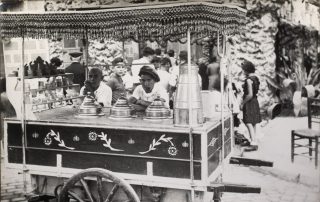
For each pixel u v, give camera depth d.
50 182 4.53
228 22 4.19
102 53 8.04
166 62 7.23
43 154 4.41
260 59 7.51
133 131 4.00
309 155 6.05
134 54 8.05
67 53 7.95
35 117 4.52
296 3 7.41
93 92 5.59
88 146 4.21
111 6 7.84
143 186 4.14
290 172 6.01
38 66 4.99
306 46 7.43
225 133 4.69
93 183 4.32
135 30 4.11
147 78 5.16
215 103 4.71
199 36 5.10
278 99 7.46
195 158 3.79
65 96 5.47
